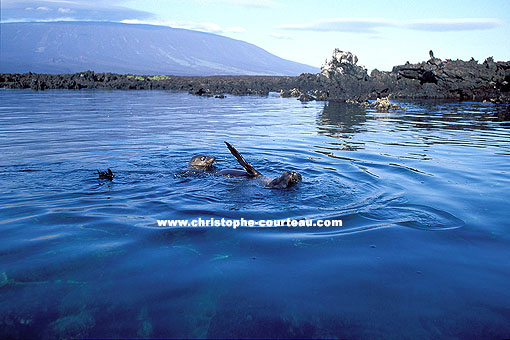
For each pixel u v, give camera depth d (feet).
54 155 30.73
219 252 13.21
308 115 68.18
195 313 9.57
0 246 13.50
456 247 13.80
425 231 15.31
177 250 13.34
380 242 14.20
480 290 10.84
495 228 15.62
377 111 75.92
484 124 54.13
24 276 11.38
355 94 108.06
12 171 25.11
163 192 20.92
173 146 35.99
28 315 9.46
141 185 22.29
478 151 33.24
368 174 24.93
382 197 19.83
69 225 15.70
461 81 107.14
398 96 112.78
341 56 119.85
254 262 12.44
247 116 66.28
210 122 56.75
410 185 22.20
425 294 10.60
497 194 20.34
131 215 17.03
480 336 8.82
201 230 15.26
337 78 116.37
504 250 13.57
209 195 20.43
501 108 79.82
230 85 161.27
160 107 83.30
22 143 36.42
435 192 20.74
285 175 22.02
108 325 9.07
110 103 90.68
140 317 9.39
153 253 13.07
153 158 30.25
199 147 35.53
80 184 22.26
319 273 11.74
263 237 14.60
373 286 10.99
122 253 13.04
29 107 76.95
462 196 19.98
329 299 10.28
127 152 32.60
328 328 9.04
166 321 9.23
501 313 9.73
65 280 11.18
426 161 29.01
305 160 29.86
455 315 9.62
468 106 84.84
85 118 59.36
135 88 163.84
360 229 15.48
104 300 10.12
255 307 9.86
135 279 11.24
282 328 9.02
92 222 16.07
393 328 9.07
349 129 49.03
